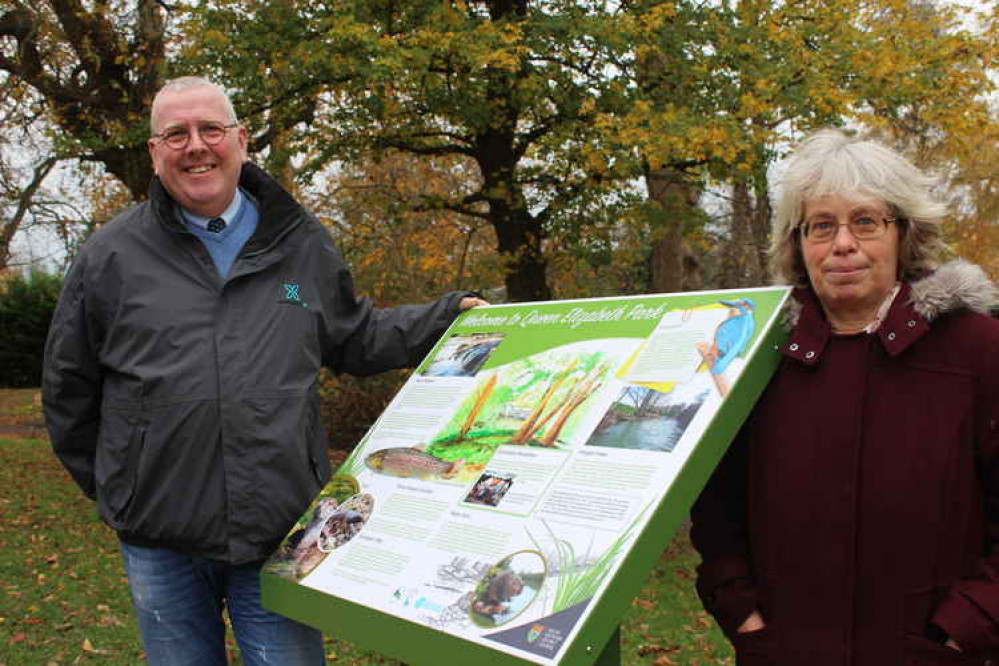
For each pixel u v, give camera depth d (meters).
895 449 1.75
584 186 9.02
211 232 2.48
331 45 8.07
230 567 2.40
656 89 8.62
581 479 1.78
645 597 6.39
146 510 2.30
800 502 1.83
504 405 2.15
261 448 2.30
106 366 2.40
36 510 8.93
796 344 1.87
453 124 9.05
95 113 10.09
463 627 1.68
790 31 8.28
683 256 12.24
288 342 2.42
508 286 10.46
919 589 1.71
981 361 1.72
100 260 2.37
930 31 8.64
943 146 8.91
